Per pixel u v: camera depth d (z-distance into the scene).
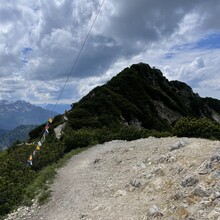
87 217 11.80
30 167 22.58
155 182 13.02
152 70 106.25
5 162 25.31
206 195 10.26
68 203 14.20
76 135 34.12
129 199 12.62
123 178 15.86
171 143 19.64
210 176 11.16
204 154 13.77
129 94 80.75
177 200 10.88
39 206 14.65
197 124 23.95
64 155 29.03
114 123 57.22
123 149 23.03
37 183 17.78
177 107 90.12
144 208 11.23
